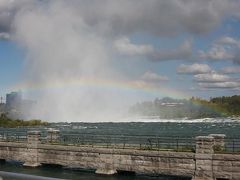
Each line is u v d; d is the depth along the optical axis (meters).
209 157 33.38
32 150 44.59
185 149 36.34
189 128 172.75
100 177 38.59
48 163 43.38
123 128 175.00
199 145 34.00
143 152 36.97
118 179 37.69
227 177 32.62
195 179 33.91
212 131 141.12
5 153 47.00
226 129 158.88
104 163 39.25
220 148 34.91
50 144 43.88
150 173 36.72
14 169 43.75
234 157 32.34
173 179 37.25
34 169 43.44
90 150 40.19
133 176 38.75
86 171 41.72
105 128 172.75
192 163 34.31
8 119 143.62
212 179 33.19
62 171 42.00
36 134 44.47
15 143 46.19
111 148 39.22
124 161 38.09
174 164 35.28
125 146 40.16
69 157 41.78
